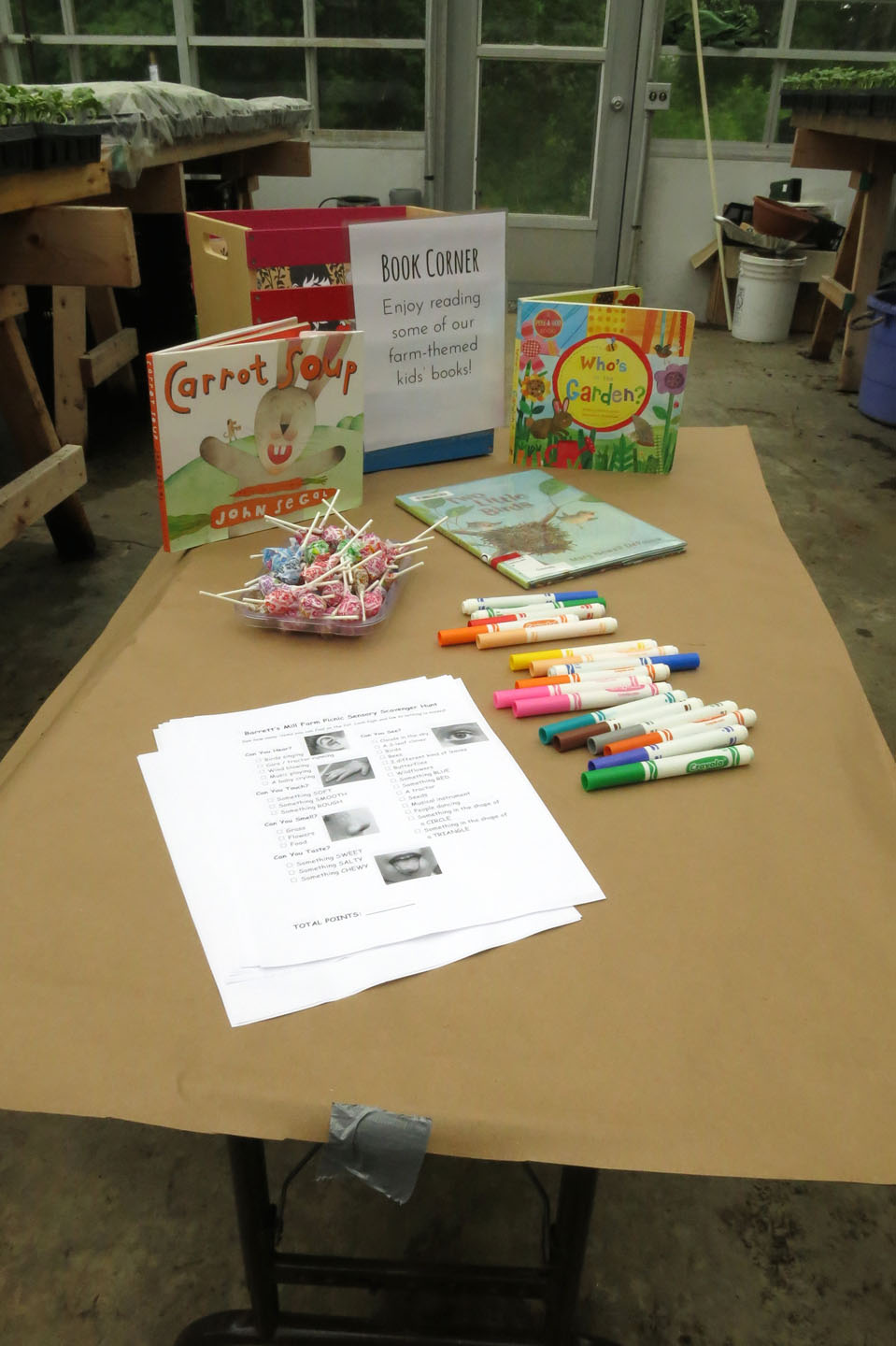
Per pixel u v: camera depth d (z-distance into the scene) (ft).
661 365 4.30
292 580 3.27
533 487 4.30
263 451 3.73
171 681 2.95
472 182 14.58
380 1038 1.91
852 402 12.45
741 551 3.89
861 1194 4.14
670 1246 3.91
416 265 4.07
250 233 3.89
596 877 2.29
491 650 3.18
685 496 4.34
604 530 3.92
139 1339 3.56
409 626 3.29
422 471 4.53
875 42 13.52
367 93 13.93
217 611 3.33
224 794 2.49
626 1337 3.61
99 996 1.97
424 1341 3.31
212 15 13.29
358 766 2.60
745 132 14.34
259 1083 1.82
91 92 6.89
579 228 14.84
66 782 2.52
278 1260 3.19
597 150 14.24
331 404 3.83
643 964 2.08
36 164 5.64
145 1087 1.81
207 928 2.12
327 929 2.12
